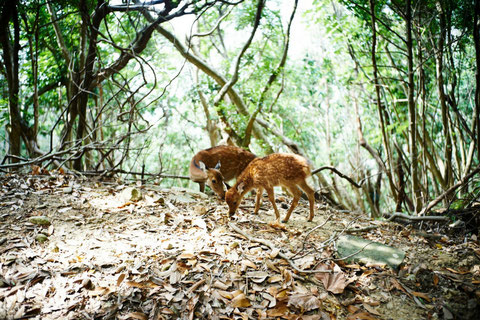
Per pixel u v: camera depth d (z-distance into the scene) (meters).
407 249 4.10
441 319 3.06
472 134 5.65
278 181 4.54
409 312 3.12
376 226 4.68
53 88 8.66
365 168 10.73
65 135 7.07
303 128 12.74
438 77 5.81
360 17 6.32
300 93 12.33
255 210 4.95
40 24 7.83
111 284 3.11
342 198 11.12
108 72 7.38
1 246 3.45
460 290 3.40
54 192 4.75
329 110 12.75
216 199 5.52
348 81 8.27
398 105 8.06
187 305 2.97
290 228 4.47
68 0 6.58
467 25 5.80
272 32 9.68
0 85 8.47
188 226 4.22
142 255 3.53
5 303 2.82
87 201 4.59
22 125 7.81
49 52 8.55
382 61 7.53
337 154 12.11
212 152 5.91
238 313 2.93
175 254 3.57
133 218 4.28
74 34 8.06
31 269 3.19
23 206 4.24
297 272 3.46
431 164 6.63
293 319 2.91
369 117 9.65
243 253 3.70
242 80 10.02
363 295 3.28
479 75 5.00
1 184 4.76
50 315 2.76
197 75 11.40
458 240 4.53
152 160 12.70
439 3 5.66
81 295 2.97
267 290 3.21
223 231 4.15
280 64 9.23
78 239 3.71
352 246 3.93
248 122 8.84
